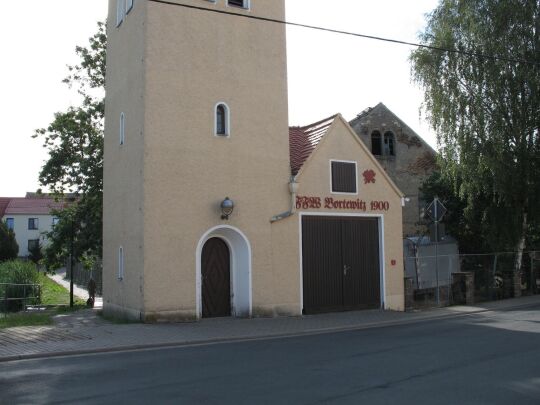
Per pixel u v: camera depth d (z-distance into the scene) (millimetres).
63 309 22906
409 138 36344
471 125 25484
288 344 12328
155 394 7672
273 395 7504
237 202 16719
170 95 15898
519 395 7418
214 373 9047
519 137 25250
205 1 16719
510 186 24781
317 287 18219
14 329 14164
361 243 19453
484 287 23578
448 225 28328
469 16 25281
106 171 19516
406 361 9898
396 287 20078
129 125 16859
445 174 27250
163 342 12344
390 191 20266
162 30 15953
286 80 18094
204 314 16625
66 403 7289
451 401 7129
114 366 9797
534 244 29500
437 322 16516
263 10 17797
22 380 8695
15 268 25797
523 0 25000
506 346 11430
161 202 15508
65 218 26656
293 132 20922
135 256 15820
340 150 19125
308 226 18250
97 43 27531
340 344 12188
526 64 24484
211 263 16859
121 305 17062
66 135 27094
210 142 16422
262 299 16953
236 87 17047
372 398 7293
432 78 26422
